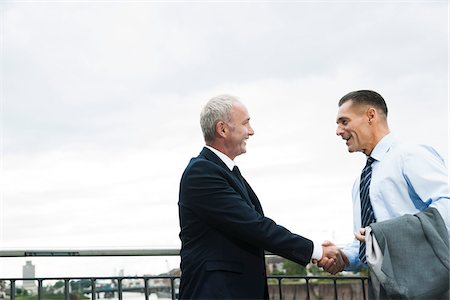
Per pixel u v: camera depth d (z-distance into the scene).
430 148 4.06
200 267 3.87
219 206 3.88
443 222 3.77
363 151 4.24
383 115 4.22
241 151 4.12
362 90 4.26
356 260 4.31
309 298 5.00
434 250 3.71
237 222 3.85
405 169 3.98
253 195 4.22
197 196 3.92
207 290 3.81
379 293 3.90
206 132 4.11
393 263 3.74
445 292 3.70
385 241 3.76
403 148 4.05
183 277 3.98
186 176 3.98
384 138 4.16
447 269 3.68
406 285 3.68
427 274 3.69
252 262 3.92
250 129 4.12
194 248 3.94
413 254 3.73
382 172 4.08
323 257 4.14
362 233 3.90
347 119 4.22
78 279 4.65
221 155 4.09
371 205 4.11
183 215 4.00
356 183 4.39
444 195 3.83
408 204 4.00
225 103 4.07
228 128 4.06
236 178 4.07
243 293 3.86
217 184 3.91
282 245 3.90
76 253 4.64
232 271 3.85
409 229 3.76
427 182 3.89
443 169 3.94
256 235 3.86
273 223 3.92
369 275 4.12
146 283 4.75
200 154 4.11
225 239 3.90
